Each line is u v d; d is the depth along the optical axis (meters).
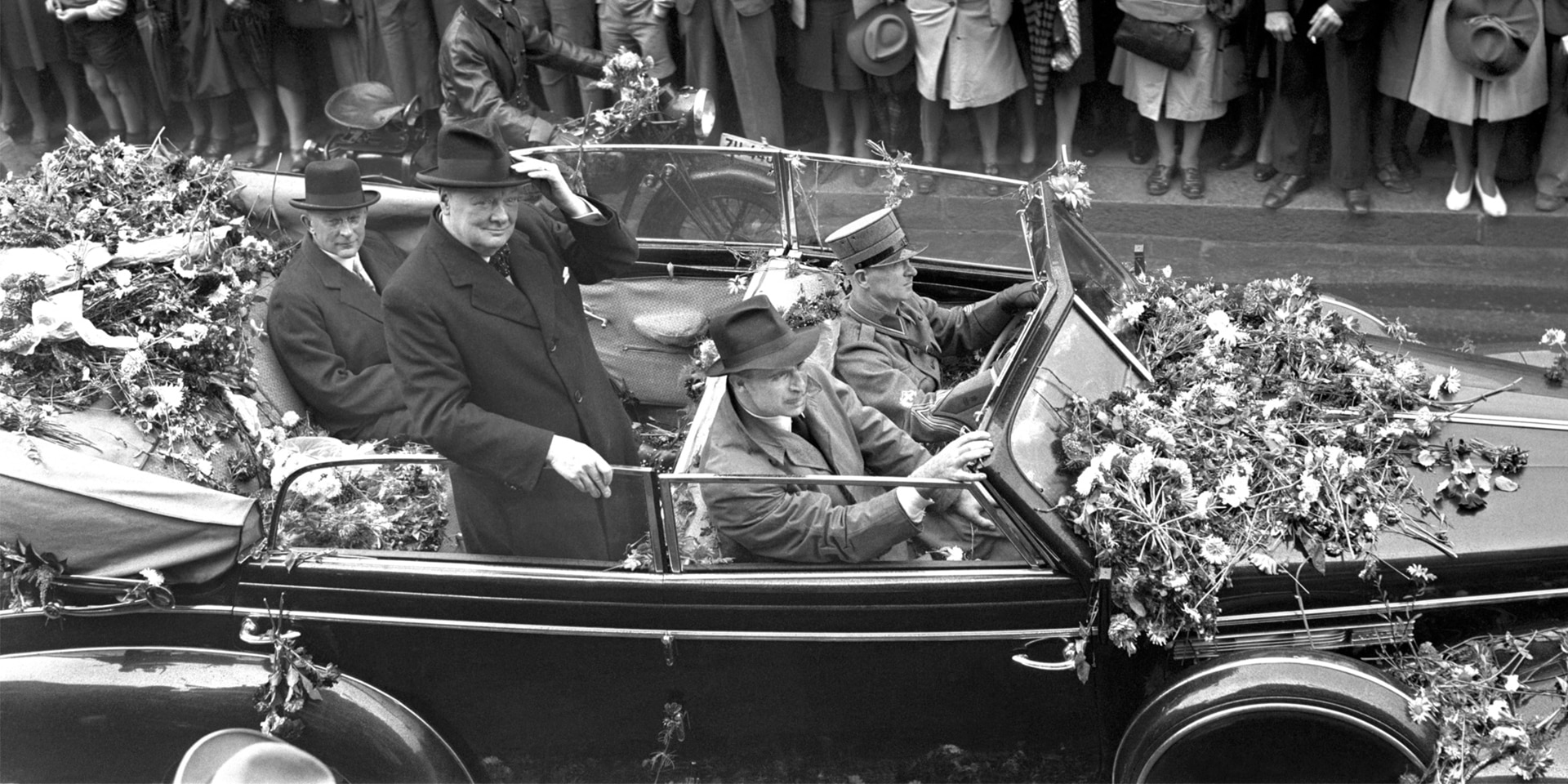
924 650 3.46
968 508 3.44
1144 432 3.59
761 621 3.45
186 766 3.21
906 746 3.61
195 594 3.53
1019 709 3.53
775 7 7.53
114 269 4.06
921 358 4.50
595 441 3.83
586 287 4.96
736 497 3.44
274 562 3.51
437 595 3.50
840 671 3.50
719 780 3.69
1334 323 4.29
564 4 7.60
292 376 4.57
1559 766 3.28
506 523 3.53
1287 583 3.49
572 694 3.59
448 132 3.44
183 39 8.34
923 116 7.39
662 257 5.03
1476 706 3.37
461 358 3.59
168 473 3.64
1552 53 6.55
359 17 7.90
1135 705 3.55
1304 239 6.96
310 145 6.61
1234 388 3.88
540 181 3.77
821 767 3.65
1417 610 3.55
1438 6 6.56
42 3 8.77
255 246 4.66
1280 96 6.96
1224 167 7.37
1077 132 7.72
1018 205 4.66
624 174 4.96
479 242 3.54
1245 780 3.40
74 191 4.50
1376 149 7.06
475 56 6.07
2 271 3.93
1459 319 6.23
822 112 7.95
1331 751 3.34
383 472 3.78
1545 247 6.70
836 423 3.95
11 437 3.49
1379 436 3.77
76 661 3.55
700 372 4.68
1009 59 7.14
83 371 3.71
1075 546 3.35
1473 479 3.70
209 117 8.70
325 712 3.52
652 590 3.44
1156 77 6.96
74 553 3.44
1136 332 4.17
